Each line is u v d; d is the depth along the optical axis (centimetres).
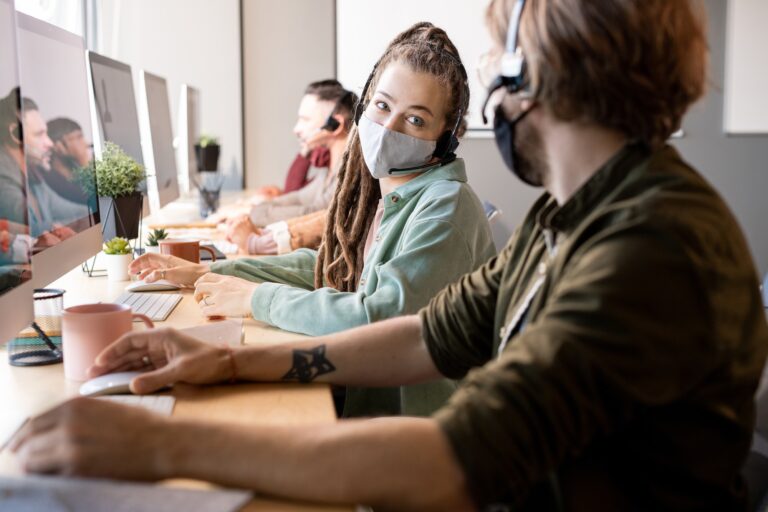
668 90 87
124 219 226
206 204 363
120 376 117
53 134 149
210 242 285
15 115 119
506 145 96
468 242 165
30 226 132
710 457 83
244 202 402
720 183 517
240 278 178
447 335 117
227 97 499
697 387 81
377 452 78
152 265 192
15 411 109
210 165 449
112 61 244
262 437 81
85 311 127
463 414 79
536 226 105
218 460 80
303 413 109
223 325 140
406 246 162
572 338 78
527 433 77
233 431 82
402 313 152
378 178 183
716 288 79
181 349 119
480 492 77
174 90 493
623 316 77
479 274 118
